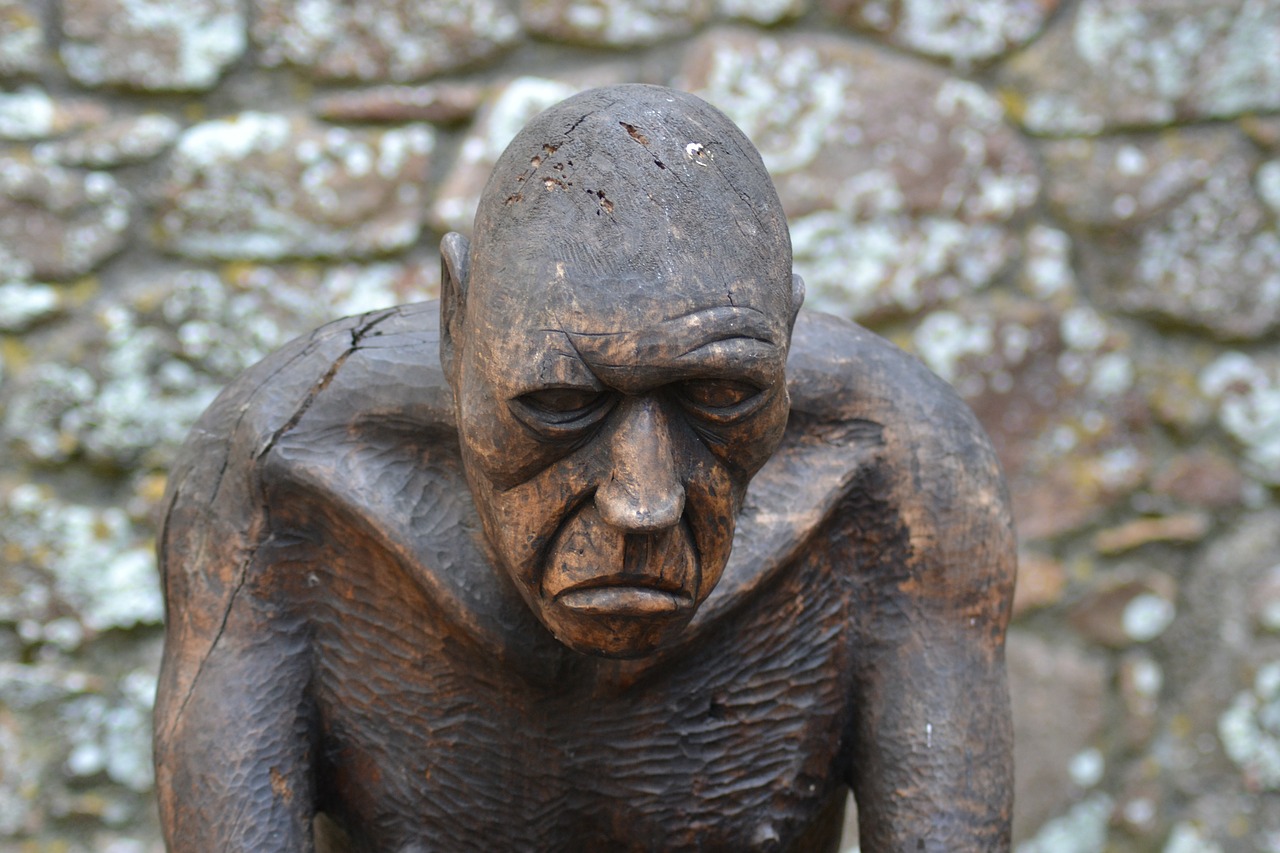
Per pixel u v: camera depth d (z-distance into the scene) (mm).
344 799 957
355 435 932
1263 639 2221
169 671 950
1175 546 2227
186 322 2062
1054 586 2203
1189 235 2225
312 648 949
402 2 2096
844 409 965
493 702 934
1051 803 2191
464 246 829
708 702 954
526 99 2109
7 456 2035
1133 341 2229
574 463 753
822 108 2160
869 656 980
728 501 777
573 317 726
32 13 2020
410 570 901
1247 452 2230
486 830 948
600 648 785
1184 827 2207
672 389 744
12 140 2025
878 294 2172
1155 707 2219
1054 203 2219
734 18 2154
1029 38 2201
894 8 2174
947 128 2188
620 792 951
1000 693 976
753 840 964
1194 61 2209
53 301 2037
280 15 2078
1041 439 2205
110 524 2055
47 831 2029
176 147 2062
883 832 951
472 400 771
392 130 2104
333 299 2094
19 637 2033
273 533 936
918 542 966
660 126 766
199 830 902
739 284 737
